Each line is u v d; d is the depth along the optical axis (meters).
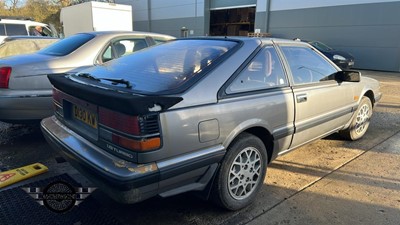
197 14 23.17
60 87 2.63
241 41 2.78
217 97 2.34
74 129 2.53
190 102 2.17
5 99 3.68
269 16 18.83
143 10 27.23
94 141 2.27
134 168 1.97
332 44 16.38
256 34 18.47
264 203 2.79
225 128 2.37
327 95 3.42
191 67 2.48
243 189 2.66
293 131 3.02
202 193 2.50
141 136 1.95
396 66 14.37
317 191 3.00
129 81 2.43
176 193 2.24
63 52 4.26
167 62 2.68
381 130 4.90
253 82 2.66
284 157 3.79
